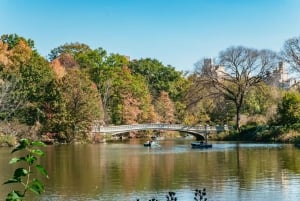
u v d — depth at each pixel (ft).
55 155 184.96
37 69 278.05
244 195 91.61
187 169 134.00
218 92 295.28
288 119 263.70
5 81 247.70
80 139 270.05
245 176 117.19
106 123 325.42
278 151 189.16
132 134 343.67
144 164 149.28
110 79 344.49
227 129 299.99
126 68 402.52
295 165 139.03
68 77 273.95
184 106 352.08
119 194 94.89
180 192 95.76
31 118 265.75
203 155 179.63
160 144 258.16
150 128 292.40
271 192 94.32
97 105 279.49
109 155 183.93
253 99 316.19
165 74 441.27
